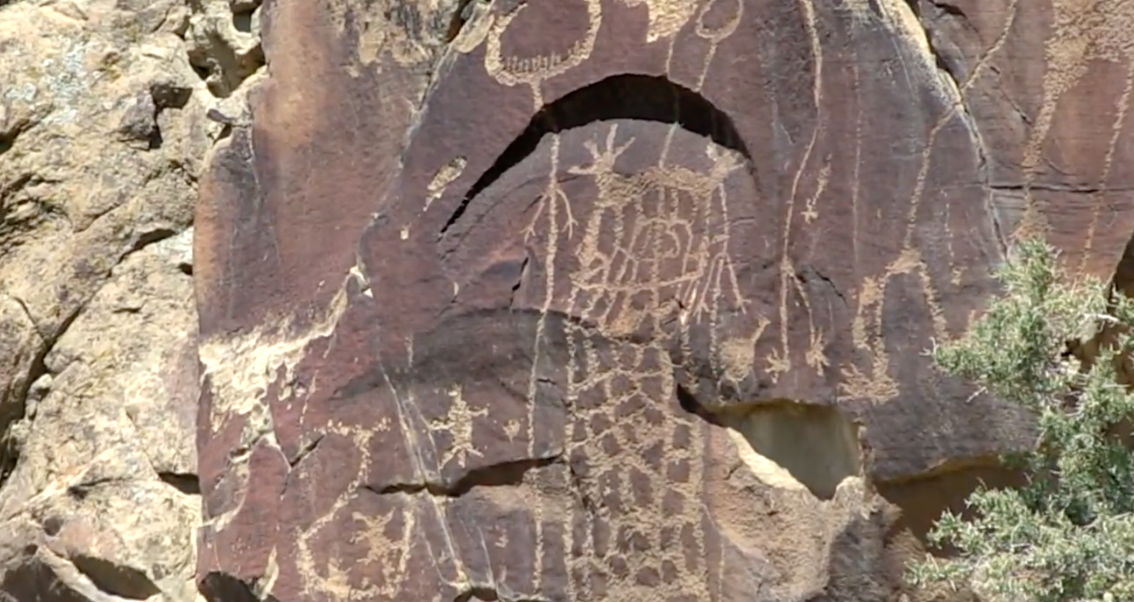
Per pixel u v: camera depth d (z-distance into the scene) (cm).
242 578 325
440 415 317
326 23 338
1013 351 262
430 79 329
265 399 329
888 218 292
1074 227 285
